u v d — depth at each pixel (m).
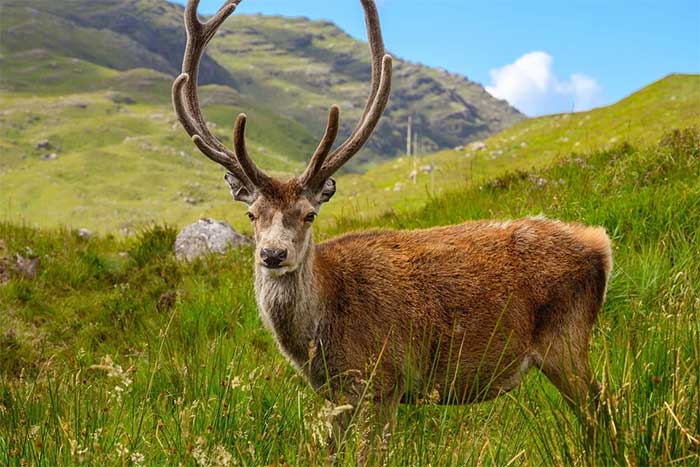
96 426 3.94
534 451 3.71
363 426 4.00
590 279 4.56
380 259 4.70
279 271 4.31
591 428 3.36
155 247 9.73
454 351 4.50
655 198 7.06
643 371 3.75
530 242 4.66
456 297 4.54
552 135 23.61
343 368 4.48
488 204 8.98
